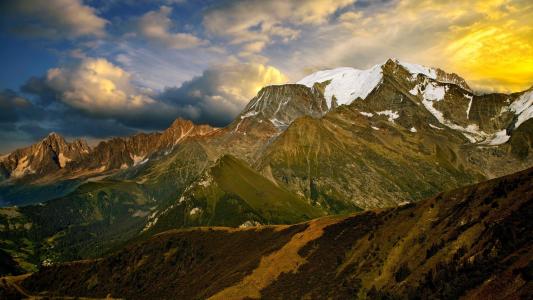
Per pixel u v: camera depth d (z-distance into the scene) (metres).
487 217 154.50
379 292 157.62
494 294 114.25
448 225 168.12
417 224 182.00
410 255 166.75
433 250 157.62
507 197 159.00
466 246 147.38
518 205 149.12
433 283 140.50
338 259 193.75
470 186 186.62
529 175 165.62
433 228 173.38
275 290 196.00
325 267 194.88
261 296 196.00
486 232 145.75
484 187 178.38
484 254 136.00
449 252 150.00
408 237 177.00
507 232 136.38
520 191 157.38
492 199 163.75
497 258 129.50
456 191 188.75
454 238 155.88
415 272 153.62
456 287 129.12
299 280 194.75
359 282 169.62
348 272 180.88
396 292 150.38
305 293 183.12
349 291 168.25
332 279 183.38
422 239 170.25
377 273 168.75
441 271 141.50
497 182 176.38
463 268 136.62
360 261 183.88
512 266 119.38
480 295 117.62
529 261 115.06
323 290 178.62
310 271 197.62
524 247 125.00
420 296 139.00
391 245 180.50
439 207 185.00
